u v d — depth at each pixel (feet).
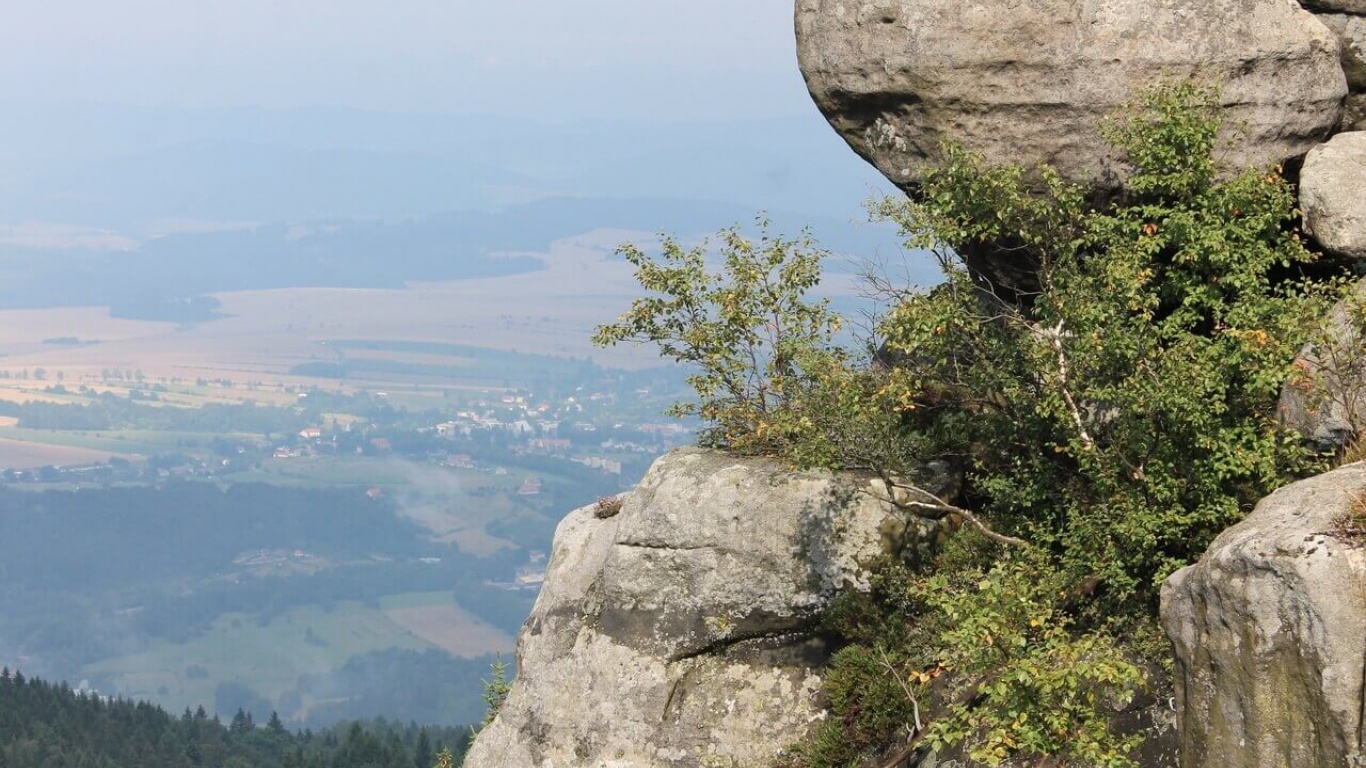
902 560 72.79
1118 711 56.24
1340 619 40.50
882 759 67.46
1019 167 64.75
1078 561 59.67
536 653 82.94
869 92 71.46
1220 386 56.49
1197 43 65.72
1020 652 50.65
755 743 73.51
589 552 83.87
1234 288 64.44
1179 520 56.13
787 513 74.79
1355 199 63.10
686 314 80.89
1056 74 66.64
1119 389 57.98
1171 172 64.49
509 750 80.74
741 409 78.79
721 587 75.72
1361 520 41.91
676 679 76.28
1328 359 55.88
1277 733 42.55
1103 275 61.31
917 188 72.33
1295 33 66.69
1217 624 44.83
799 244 77.10
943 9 67.67
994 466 71.67
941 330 64.54
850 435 67.67
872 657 70.18
